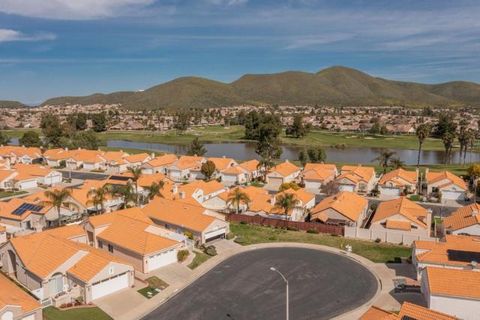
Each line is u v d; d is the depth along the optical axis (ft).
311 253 191.52
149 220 210.59
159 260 172.35
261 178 380.78
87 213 250.57
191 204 228.43
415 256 170.91
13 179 343.05
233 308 140.05
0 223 230.07
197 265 175.94
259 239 211.20
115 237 181.27
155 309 139.64
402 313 116.57
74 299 144.87
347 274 167.73
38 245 164.04
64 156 455.63
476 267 149.38
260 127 555.28
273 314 136.05
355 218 231.50
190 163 407.03
